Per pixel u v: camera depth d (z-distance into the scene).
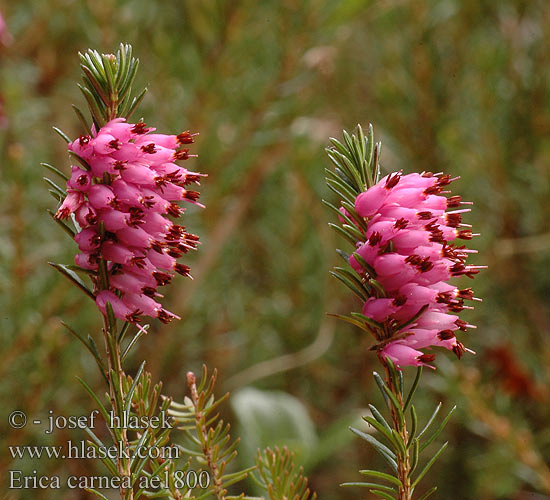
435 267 0.35
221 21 0.69
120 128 0.35
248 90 0.72
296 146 0.74
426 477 0.70
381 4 0.78
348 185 0.36
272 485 0.40
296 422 0.63
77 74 0.76
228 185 0.72
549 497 0.63
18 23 0.75
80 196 0.34
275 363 0.74
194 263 0.74
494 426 0.56
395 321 0.35
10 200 0.59
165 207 0.35
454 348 0.35
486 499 0.63
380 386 0.36
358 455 0.72
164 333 0.69
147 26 0.72
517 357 0.67
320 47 0.74
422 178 0.35
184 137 0.35
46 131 0.75
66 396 0.57
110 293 0.35
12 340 0.56
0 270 0.60
